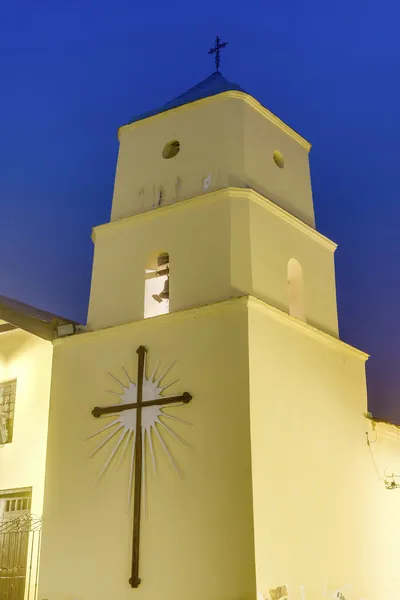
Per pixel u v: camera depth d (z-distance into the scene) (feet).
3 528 49.96
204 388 40.81
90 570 41.11
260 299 42.73
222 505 37.93
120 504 41.47
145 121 52.70
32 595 46.26
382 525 49.06
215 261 44.47
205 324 42.14
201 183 48.24
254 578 35.78
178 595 37.70
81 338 46.93
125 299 47.44
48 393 51.65
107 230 50.29
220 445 39.11
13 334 55.52
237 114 49.75
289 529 39.52
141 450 41.73
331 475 45.06
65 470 44.29
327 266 53.06
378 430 51.90
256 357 40.60
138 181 51.16
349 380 50.14
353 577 44.39
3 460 52.34
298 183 53.62
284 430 41.45
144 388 43.06
